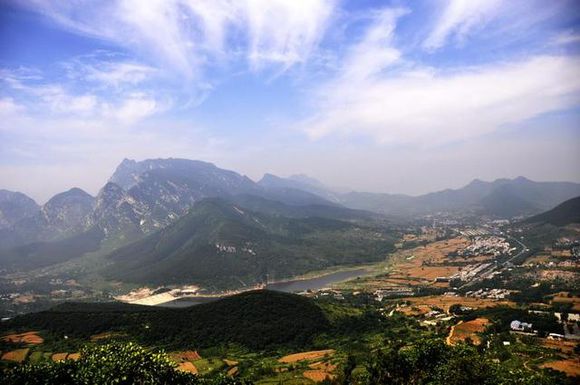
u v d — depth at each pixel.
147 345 197.62
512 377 79.75
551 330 192.38
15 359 171.62
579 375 132.50
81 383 78.12
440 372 81.94
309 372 155.88
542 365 143.00
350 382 134.62
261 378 155.00
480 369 80.31
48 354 177.38
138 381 80.50
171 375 86.94
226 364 175.00
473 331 196.00
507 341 175.50
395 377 90.00
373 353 165.62
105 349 85.69
